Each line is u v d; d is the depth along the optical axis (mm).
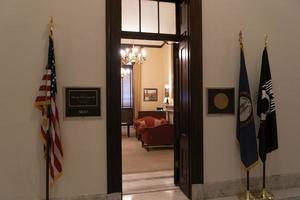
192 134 3455
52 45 2910
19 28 2949
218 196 3529
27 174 2934
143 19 3787
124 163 5395
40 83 2982
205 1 3535
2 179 2873
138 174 4621
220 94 3574
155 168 5016
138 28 3775
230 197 3527
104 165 3186
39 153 2967
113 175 3197
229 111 3605
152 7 3816
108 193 3180
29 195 2939
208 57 3541
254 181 3678
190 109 3469
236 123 3613
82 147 3121
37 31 2998
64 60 3082
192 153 3449
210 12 3551
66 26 3090
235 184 3596
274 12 3814
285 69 3854
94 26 3174
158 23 3834
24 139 2932
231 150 3604
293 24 3900
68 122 3086
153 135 6664
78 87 3119
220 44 3584
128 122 9102
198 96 3479
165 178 4387
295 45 3904
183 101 3725
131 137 8742
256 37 3729
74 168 3094
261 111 3445
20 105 2930
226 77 3604
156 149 6828
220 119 3572
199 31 3488
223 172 3564
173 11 3900
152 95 10906
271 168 3768
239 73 3633
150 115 9305
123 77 10820
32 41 2980
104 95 3207
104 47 3205
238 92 3578
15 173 2906
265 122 3473
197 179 3455
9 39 2916
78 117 3115
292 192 3656
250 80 3686
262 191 3488
